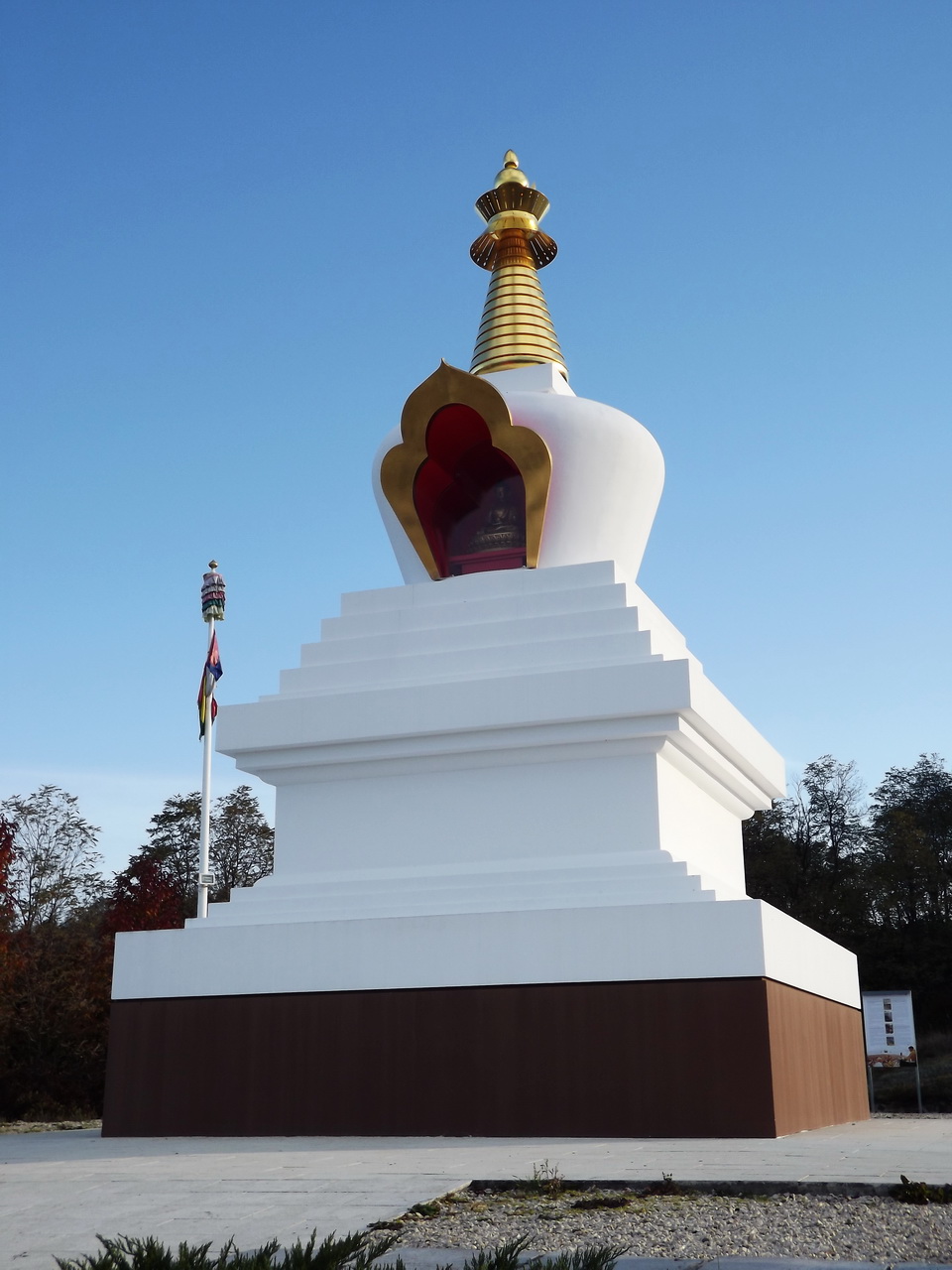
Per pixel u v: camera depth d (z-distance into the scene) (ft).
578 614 72.79
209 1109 65.05
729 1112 57.41
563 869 66.23
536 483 78.07
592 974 60.64
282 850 73.72
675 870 64.80
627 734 67.56
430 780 71.92
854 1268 28.14
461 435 79.92
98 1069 126.00
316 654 77.77
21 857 172.76
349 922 65.16
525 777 70.18
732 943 59.06
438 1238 32.89
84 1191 40.60
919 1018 181.88
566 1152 48.57
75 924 189.98
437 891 67.26
